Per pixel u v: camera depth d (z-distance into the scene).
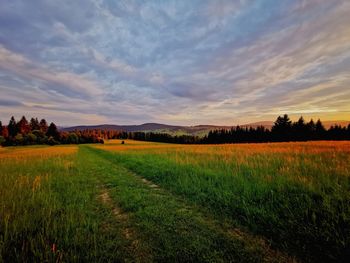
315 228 3.32
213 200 5.10
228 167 8.34
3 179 7.88
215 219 4.11
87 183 8.03
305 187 5.09
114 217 4.38
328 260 2.72
